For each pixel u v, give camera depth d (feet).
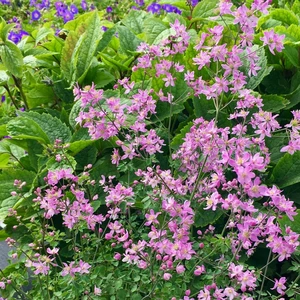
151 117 1.79
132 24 2.42
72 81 1.91
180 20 2.22
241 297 1.18
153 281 1.24
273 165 1.66
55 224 1.69
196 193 1.33
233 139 1.23
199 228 1.60
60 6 3.55
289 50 1.92
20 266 1.57
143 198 1.41
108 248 1.38
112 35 2.15
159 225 1.35
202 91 1.29
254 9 1.22
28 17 4.25
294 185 1.68
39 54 2.15
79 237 1.63
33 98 2.06
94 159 1.73
